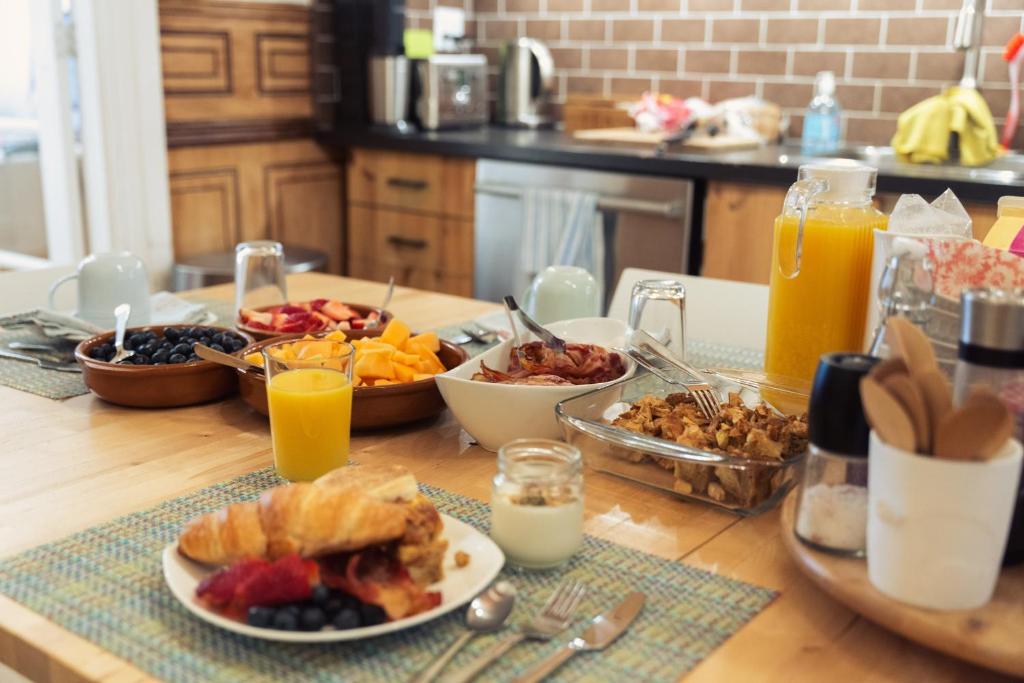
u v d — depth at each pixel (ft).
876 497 2.44
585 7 11.89
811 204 3.94
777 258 4.00
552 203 9.83
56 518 3.13
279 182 11.69
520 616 2.57
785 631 2.54
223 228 11.24
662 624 2.55
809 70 10.50
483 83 12.09
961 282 3.21
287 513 2.51
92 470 3.52
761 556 2.95
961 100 9.00
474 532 2.88
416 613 2.46
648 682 2.30
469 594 2.52
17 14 10.57
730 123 10.31
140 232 10.48
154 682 2.27
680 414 3.52
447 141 10.58
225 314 5.79
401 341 4.25
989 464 2.30
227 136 10.99
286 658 2.37
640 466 3.41
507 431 3.64
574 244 9.73
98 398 4.35
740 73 10.94
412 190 11.19
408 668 2.34
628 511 3.23
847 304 3.88
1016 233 3.99
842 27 10.20
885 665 2.41
